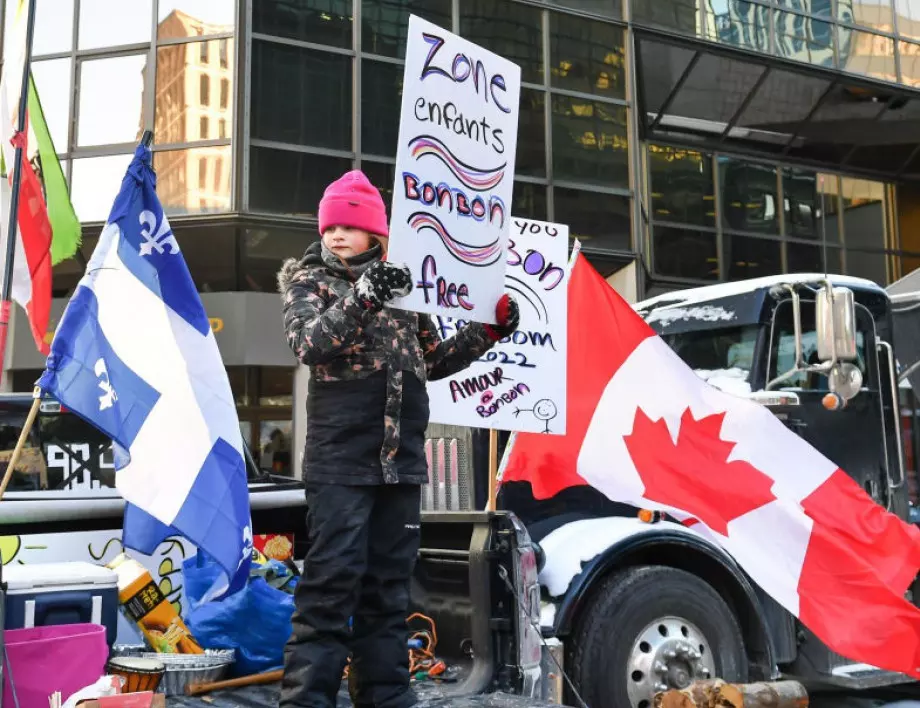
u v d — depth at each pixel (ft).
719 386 17.13
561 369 14.69
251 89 46.93
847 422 17.76
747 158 64.23
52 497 14.24
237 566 9.98
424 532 13.71
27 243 12.82
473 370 14.06
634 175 56.03
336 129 48.85
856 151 67.41
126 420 9.86
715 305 17.98
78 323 9.80
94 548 14.20
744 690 10.78
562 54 54.80
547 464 15.21
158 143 47.29
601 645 13.66
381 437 9.50
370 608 9.98
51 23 48.98
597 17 55.72
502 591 12.01
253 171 46.75
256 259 47.91
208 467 10.11
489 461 15.35
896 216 70.28
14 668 9.50
